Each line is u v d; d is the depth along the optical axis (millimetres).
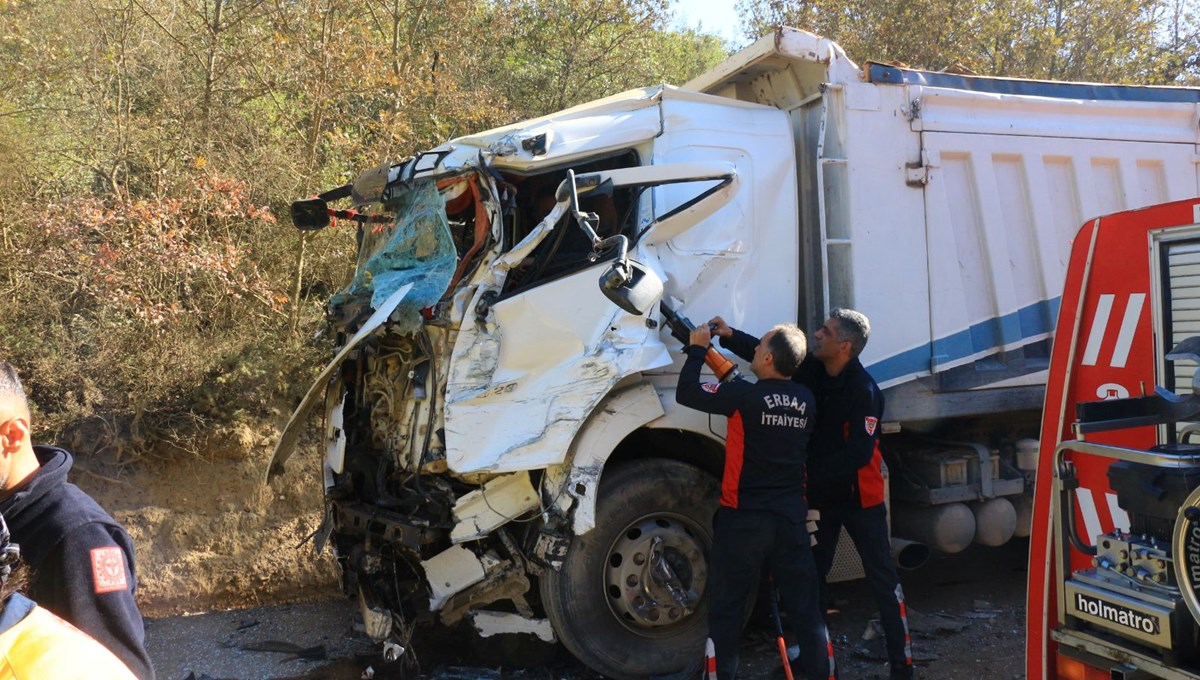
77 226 6664
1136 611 2535
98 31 8055
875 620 5426
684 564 4652
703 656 4641
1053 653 3094
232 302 7371
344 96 8359
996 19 12203
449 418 4215
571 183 4102
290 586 6113
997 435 5844
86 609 2115
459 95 9500
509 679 4730
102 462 6207
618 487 4492
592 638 4445
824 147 4992
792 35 4930
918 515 5512
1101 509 2998
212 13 8711
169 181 7426
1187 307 2945
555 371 4254
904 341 5066
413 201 4879
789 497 3975
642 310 3861
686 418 4500
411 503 4492
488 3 12289
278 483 6453
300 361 7109
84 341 6617
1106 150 5738
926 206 5152
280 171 7984
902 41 12219
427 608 4684
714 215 4711
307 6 8383
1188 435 2631
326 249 8164
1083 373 3268
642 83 13641
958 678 4582
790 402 3980
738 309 4750
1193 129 6062
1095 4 12711
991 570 6402
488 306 4273
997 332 5398
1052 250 5582
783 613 5320
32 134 7789
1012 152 5430
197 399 6496
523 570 4508
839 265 4984
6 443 2125
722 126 4887
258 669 4887
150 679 2230
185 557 5977
